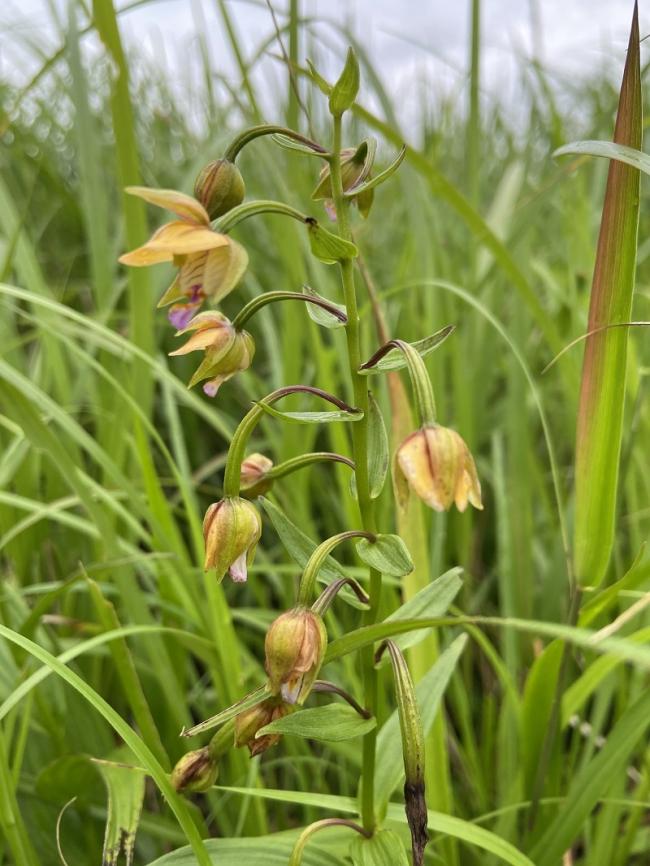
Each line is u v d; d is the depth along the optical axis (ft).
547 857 0.81
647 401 1.16
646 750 0.94
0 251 1.17
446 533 1.20
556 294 1.41
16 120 1.77
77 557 1.13
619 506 1.06
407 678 0.66
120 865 0.91
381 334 0.97
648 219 1.87
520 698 1.03
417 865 0.65
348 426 1.19
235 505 0.70
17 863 0.76
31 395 0.91
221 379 0.71
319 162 1.69
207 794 0.99
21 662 0.93
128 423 1.09
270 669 0.65
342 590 0.73
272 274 1.59
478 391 1.28
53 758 0.93
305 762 0.98
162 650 0.91
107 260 1.11
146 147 1.94
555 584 1.08
